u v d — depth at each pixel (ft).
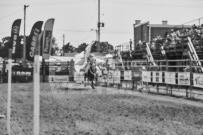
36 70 17.42
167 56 94.94
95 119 35.73
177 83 61.72
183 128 30.66
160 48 96.89
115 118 36.42
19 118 36.22
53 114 39.19
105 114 39.34
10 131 29.14
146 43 100.42
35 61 17.47
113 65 103.65
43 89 79.51
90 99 56.65
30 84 97.09
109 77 92.32
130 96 62.18
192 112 40.86
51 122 33.88
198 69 71.15
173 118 36.40
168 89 69.97
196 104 49.78
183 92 65.00
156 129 30.14
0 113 39.60
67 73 122.31
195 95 63.67
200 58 81.71
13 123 33.09
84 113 40.09
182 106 46.88
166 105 48.14
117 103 50.57
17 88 80.28
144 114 39.37
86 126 31.81
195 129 30.19
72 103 50.55
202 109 43.60
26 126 31.73
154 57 101.76
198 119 35.65
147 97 60.59
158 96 62.80
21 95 62.64
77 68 123.85
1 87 83.92
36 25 40.04
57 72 121.70
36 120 17.26
